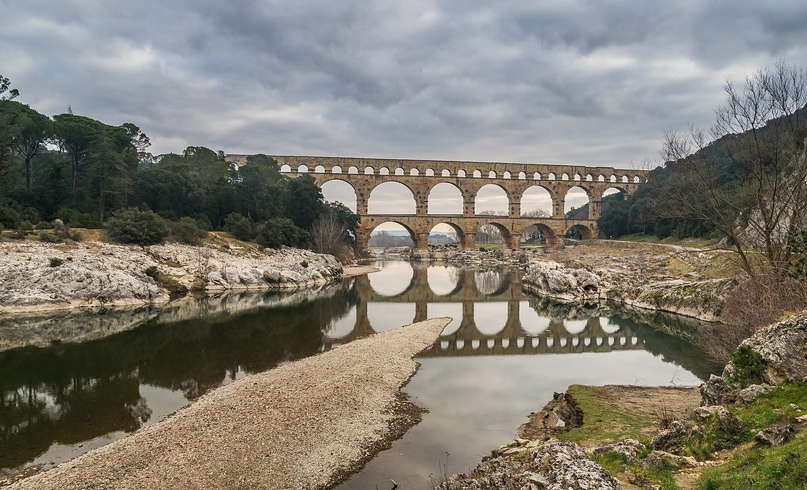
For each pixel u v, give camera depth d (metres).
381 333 42.88
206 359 33.19
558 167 159.75
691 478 12.46
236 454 18.42
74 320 46.38
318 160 149.50
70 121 79.75
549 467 12.38
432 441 20.42
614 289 67.25
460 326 48.12
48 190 74.44
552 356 36.09
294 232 98.38
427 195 153.50
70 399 25.16
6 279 49.69
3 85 79.62
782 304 26.25
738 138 37.62
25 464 18.02
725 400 17.55
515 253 148.88
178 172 91.50
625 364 33.47
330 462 18.31
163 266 66.81
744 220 39.91
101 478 16.53
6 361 32.41
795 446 11.75
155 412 23.33
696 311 50.84
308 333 42.53
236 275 71.38
